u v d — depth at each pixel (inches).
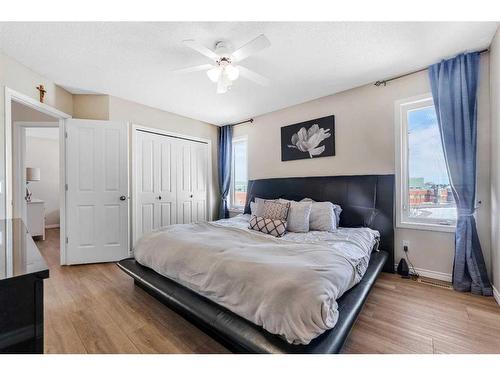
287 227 107.0
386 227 109.3
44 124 140.6
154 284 75.9
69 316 71.8
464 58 89.0
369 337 61.1
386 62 96.1
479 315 71.3
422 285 93.4
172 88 121.5
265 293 49.4
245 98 135.0
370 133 117.0
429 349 56.5
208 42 81.4
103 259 127.2
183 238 81.3
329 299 47.7
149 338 61.4
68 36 78.5
